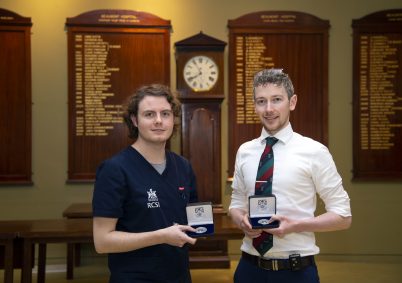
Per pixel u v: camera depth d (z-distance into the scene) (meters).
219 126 3.77
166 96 1.42
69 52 3.86
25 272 2.49
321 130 4.02
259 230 1.42
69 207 3.64
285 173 1.49
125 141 3.93
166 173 1.46
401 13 3.97
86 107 3.90
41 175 3.90
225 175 4.01
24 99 3.86
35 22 3.86
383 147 4.02
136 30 3.90
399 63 3.99
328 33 4.00
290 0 4.02
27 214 3.88
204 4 3.97
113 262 1.42
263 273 1.50
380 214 4.05
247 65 3.98
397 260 4.05
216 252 3.64
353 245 4.07
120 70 3.91
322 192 1.50
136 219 1.37
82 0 3.88
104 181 1.37
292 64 4.00
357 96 4.01
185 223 1.45
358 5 4.01
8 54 3.83
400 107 4.00
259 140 1.61
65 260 3.95
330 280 3.51
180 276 1.43
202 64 3.77
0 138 3.84
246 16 3.98
